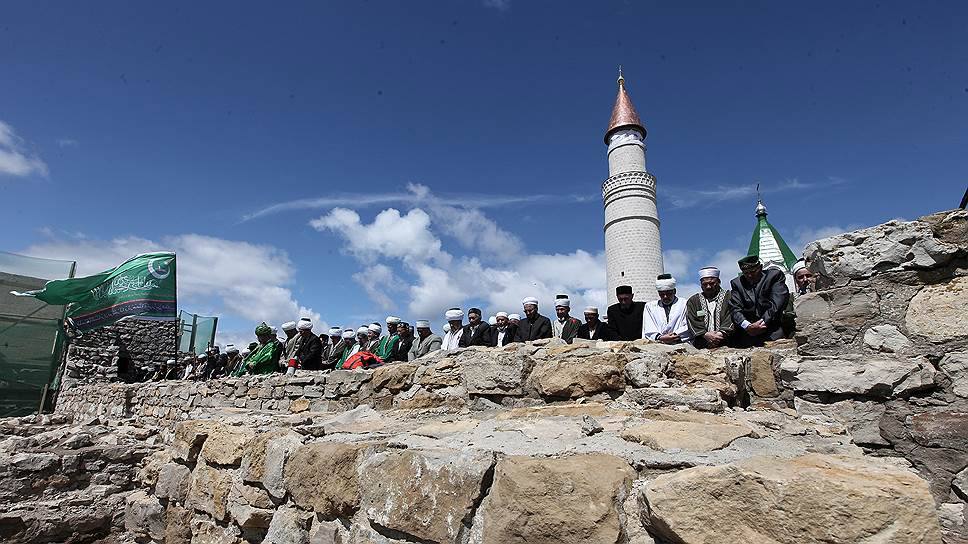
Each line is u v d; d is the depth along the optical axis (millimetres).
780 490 1998
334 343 12555
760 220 32750
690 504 2143
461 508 2650
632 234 27297
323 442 3789
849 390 3855
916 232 3832
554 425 3691
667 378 4531
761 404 4414
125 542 6641
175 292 21219
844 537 1878
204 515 4793
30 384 20141
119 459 8109
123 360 22359
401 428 4555
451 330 9680
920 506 1873
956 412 3408
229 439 4590
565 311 8656
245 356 13672
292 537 3574
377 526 3066
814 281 4559
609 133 30156
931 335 3707
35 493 7453
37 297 19969
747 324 5457
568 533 2346
